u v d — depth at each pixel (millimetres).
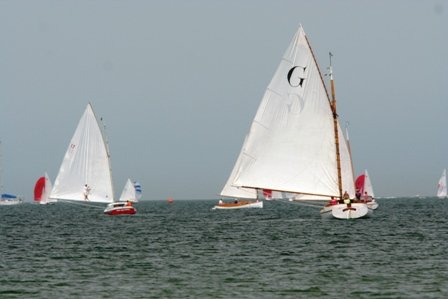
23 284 95250
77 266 111500
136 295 87062
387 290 87812
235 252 127250
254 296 85625
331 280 95000
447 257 114875
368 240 146000
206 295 86500
